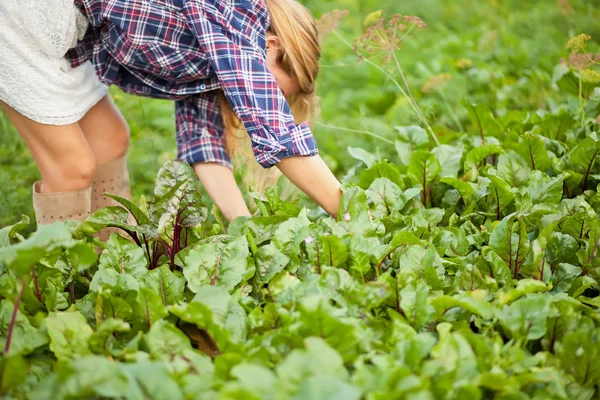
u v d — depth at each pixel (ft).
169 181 6.31
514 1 20.52
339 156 11.79
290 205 6.86
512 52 15.71
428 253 5.71
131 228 6.09
